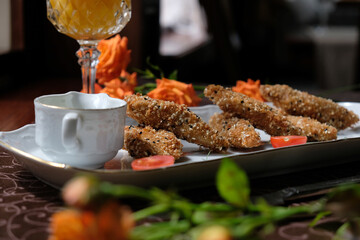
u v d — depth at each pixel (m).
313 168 0.60
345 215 0.42
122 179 0.51
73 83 1.10
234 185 0.40
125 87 0.77
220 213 0.40
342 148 0.59
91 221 0.34
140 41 1.31
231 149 0.64
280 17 3.34
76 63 1.22
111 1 0.70
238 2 2.30
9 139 0.59
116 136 0.56
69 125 0.52
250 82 0.77
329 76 2.98
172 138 0.59
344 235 0.45
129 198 0.50
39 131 0.55
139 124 0.62
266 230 0.41
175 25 2.27
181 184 0.53
